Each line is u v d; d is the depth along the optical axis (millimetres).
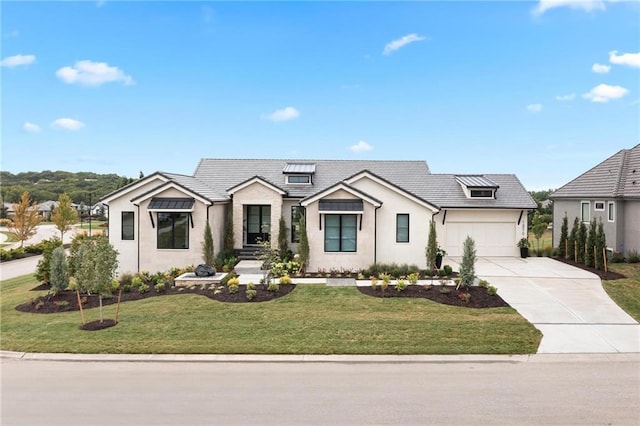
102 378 8625
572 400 7574
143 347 10234
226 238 22031
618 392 7938
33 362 9539
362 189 20125
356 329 11469
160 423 6715
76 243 16906
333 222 19516
